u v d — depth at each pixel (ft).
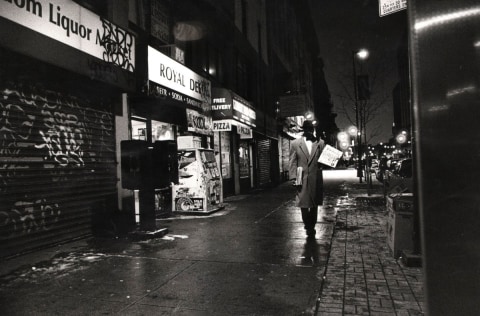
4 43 16.80
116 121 27.43
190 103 36.09
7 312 11.93
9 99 18.62
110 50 24.80
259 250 19.63
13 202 18.76
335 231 24.50
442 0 3.39
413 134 14.52
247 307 12.05
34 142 20.12
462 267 3.22
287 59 108.47
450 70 3.31
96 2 26.25
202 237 23.43
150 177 23.21
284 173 93.15
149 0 33.60
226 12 50.85
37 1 18.76
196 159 33.65
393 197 18.15
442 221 3.29
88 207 24.17
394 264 16.48
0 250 18.02
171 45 34.47
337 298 12.57
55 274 15.94
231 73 54.95
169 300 12.78
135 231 23.63
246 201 45.21
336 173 147.43
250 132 56.65
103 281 14.96
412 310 11.43
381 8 18.04
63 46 20.51
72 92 23.20
